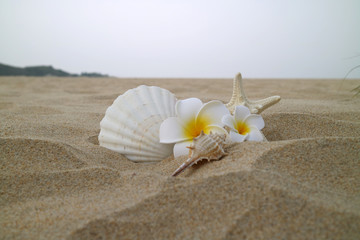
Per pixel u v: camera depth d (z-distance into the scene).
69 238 0.13
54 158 0.23
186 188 0.17
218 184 0.16
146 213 0.15
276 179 0.17
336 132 0.31
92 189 0.19
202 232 0.14
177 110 0.25
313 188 0.17
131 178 0.20
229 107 0.31
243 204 0.15
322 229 0.13
